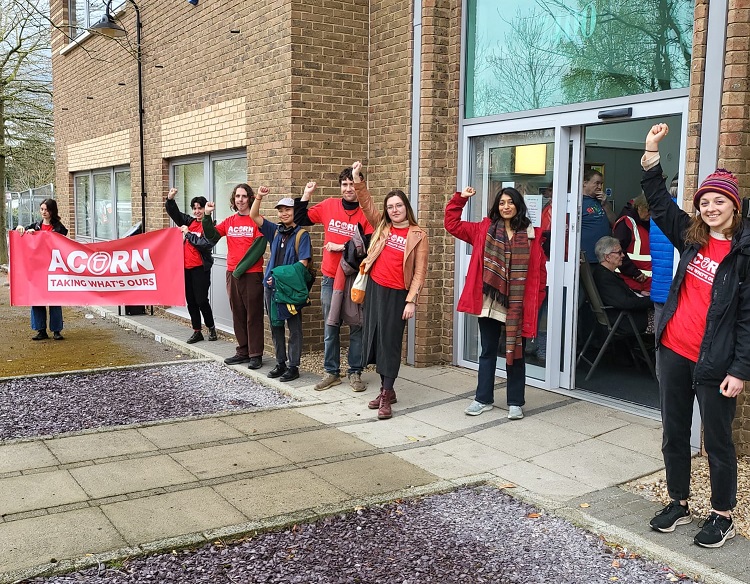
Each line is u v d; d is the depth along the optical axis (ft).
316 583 11.18
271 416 19.72
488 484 15.14
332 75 26.61
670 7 17.85
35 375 23.88
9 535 12.35
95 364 26.68
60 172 56.29
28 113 69.67
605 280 22.16
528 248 18.57
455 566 11.76
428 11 23.80
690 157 16.17
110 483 14.79
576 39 20.34
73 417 19.57
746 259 11.51
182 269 28.09
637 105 18.56
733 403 12.17
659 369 13.02
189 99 34.12
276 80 26.86
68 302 27.66
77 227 55.01
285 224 23.27
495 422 19.10
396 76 25.58
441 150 24.52
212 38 31.50
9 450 16.70
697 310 12.26
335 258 22.53
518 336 18.67
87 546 11.97
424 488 14.69
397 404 20.85
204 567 11.57
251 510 13.53
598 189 23.02
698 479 15.11
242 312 25.63
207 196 33.96
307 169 26.45
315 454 16.74
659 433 18.01
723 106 15.51
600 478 15.35
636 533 12.84
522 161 22.53
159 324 34.99
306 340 27.07
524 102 22.12
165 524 12.85
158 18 36.63
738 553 12.16
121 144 42.86
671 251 16.34
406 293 19.63
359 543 12.50
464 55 23.93
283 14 26.12
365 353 20.20
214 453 16.71
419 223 24.71
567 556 12.14
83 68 48.67
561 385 21.88
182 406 20.84
